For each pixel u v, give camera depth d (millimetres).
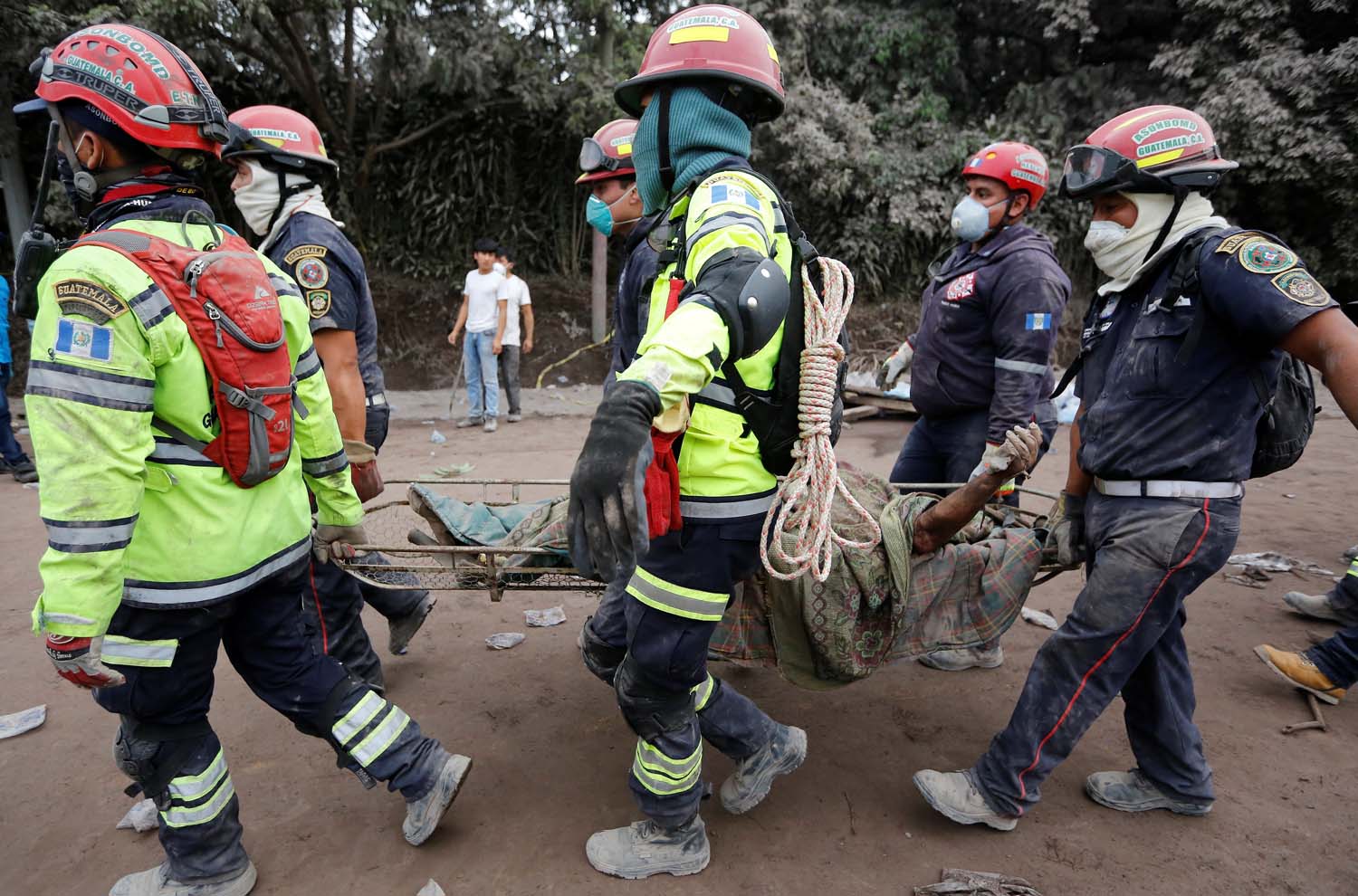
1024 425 3447
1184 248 2375
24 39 9039
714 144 2184
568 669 3848
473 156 14234
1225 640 4027
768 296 1805
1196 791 2732
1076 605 2588
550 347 13375
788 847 2656
